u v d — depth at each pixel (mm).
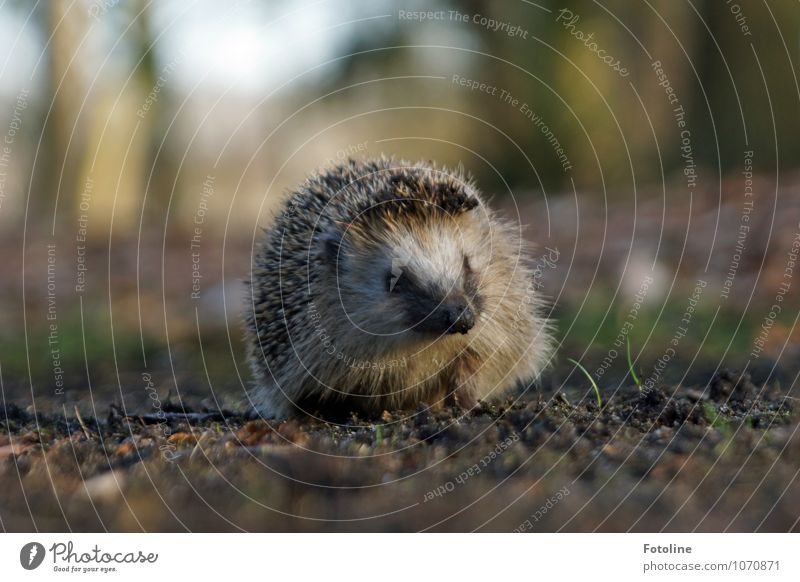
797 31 28844
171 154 34375
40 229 32844
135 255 29969
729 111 29328
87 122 31250
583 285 20484
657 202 26141
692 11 29328
